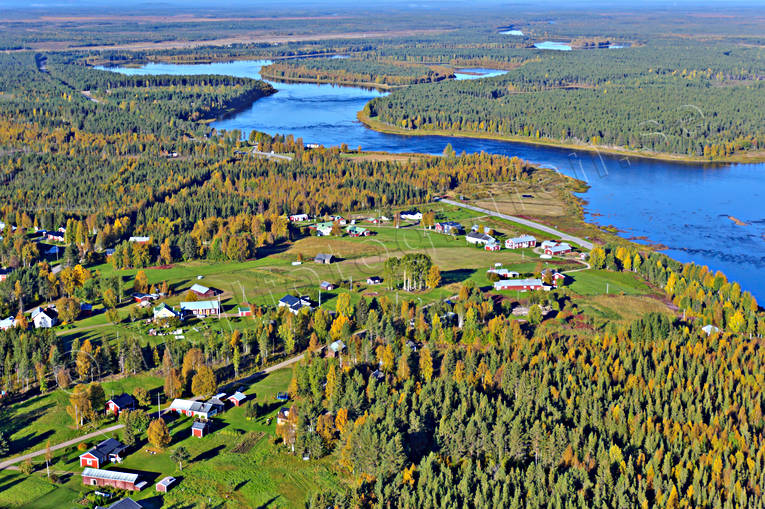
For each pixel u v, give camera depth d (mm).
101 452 171625
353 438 169250
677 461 166375
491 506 153250
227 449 176750
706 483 158125
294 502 159625
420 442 175125
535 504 150750
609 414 180250
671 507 152000
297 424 176750
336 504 154500
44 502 159000
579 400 186000
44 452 176125
